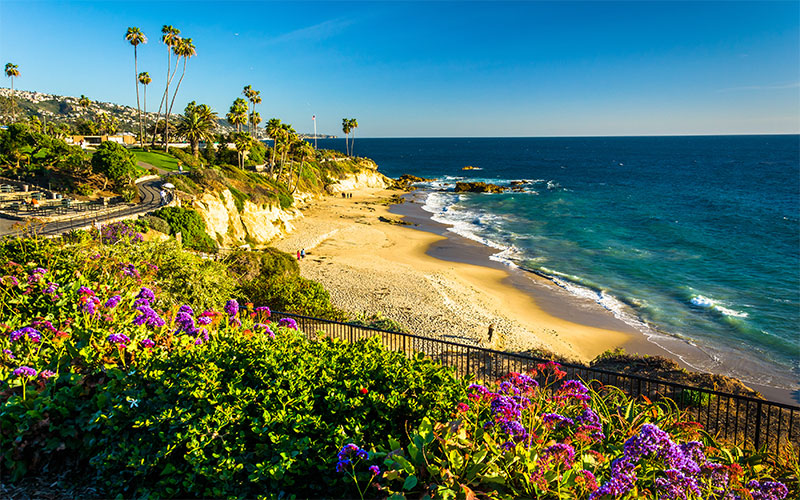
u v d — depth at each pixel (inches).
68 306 317.7
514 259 1898.4
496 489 170.2
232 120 3882.9
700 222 2640.3
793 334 1139.3
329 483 180.5
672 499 156.9
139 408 211.8
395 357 256.4
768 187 4284.0
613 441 216.5
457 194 4077.3
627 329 1190.3
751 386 896.9
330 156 4795.8
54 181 1694.1
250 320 362.0
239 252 1214.3
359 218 2763.3
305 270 1612.9
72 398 221.3
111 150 1749.5
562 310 1332.4
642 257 1905.8
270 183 2763.3
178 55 3260.3
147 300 325.1
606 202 3489.2
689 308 1336.1
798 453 308.5
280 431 194.9
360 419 206.4
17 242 429.7
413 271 1652.3
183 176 1947.6
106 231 503.5
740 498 174.1
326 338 303.0
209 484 187.5
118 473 200.5
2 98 6230.3
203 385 209.0
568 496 161.9
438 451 184.4
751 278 1599.4
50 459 212.4
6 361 244.7
